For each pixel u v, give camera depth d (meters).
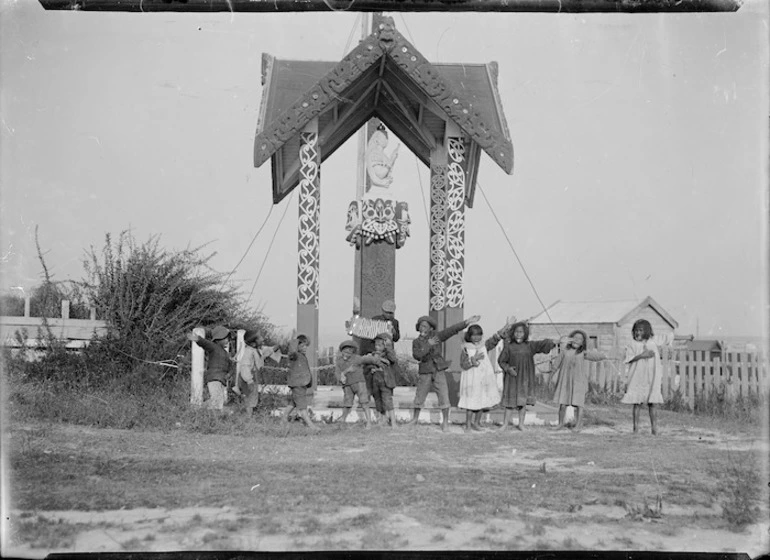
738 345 13.62
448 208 13.39
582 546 5.56
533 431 11.03
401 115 16.08
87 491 6.73
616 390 17.67
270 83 14.34
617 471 7.97
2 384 8.44
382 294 14.32
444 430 10.92
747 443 9.70
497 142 12.82
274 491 6.83
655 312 19.28
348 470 7.74
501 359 11.34
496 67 14.94
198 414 10.84
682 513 6.39
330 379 19.08
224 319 15.89
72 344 14.09
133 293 14.95
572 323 19.78
